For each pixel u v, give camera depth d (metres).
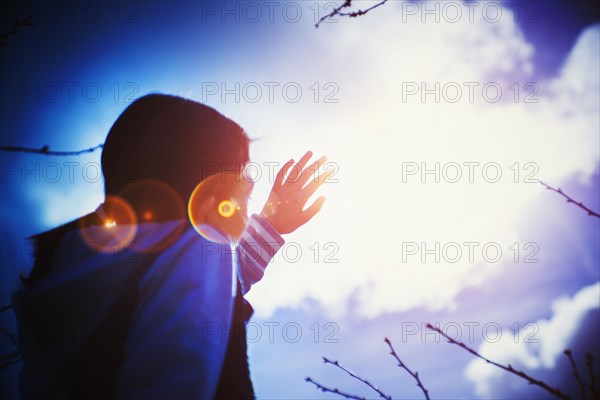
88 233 1.14
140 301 1.00
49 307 1.08
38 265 1.19
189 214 1.16
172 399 0.92
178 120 1.23
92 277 1.07
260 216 1.60
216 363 0.98
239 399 1.06
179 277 1.02
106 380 0.96
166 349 0.95
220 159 1.23
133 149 1.22
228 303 1.04
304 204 1.65
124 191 1.21
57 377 1.01
